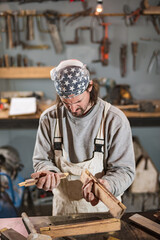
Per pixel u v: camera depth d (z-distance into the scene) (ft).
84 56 11.78
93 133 4.54
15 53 11.70
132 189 9.95
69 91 3.96
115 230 3.76
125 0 11.10
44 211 9.21
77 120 4.48
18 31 11.15
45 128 4.83
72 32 11.49
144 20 11.32
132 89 12.24
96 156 4.58
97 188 3.80
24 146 12.85
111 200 3.54
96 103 4.49
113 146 4.49
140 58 11.82
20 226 4.06
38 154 4.93
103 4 11.14
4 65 11.38
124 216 4.16
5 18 11.01
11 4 11.16
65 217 4.14
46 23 11.34
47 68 11.34
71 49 11.71
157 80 12.11
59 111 4.72
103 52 11.39
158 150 12.98
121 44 11.60
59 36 11.35
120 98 10.99
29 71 11.34
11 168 11.32
